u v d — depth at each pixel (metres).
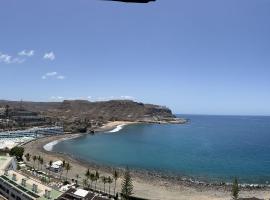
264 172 163.00
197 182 139.25
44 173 134.00
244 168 173.38
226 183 138.12
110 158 198.25
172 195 116.69
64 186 111.56
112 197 107.38
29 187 93.69
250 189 128.00
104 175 144.88
